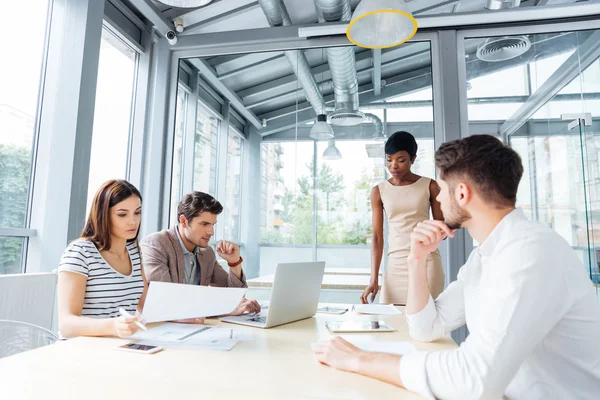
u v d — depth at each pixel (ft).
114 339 3.64
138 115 10.34
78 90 7.46
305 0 10.52
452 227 3.29
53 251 7.21
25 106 7.22
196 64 10.78
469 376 2.32
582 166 8.61
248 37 10.25
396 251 7.35
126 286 5.07
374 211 7.79
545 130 8.92
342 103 9.88
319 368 2.92
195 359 3.07
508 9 8.82
